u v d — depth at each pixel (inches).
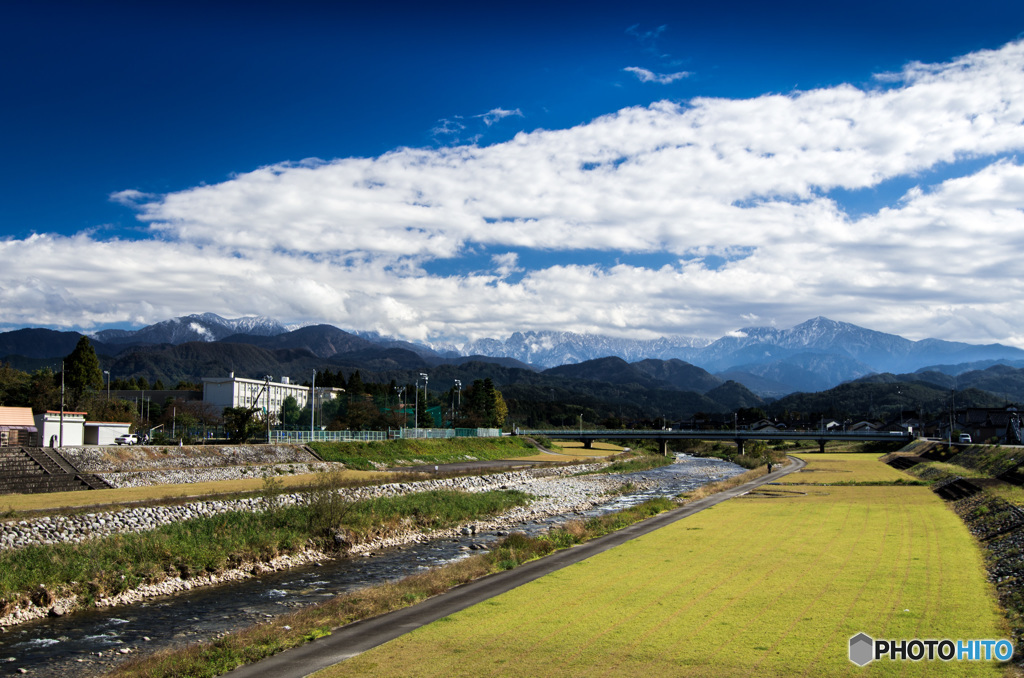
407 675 740.0
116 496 2025.1
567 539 1576.0
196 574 1327.5
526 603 1015.6
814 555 1331.2
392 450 4298.7
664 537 1604.3
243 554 1438.2
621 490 3238.2
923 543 1446.9
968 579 1106.7
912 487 2859.3
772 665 741.3
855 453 6432.1
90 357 4212.6
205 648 865.5
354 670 758.5
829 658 758.5
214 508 1804.9
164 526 1537.9
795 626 872.9
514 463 4712.1
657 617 926.4
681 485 3555.6
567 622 913.5
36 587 1133.1
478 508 2257.6
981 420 6245.1
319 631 894.4
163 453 2965.1
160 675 770.2
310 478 2864.2
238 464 3221.0
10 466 2331.4
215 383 6574.8
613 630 874.1
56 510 1592.0
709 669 734.5
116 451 2790.4
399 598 1046.4
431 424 6200.8
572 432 7194.9
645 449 7746.1
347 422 5059.1
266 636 885.8
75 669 874.1
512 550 1428.4
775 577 1144.2
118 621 1072.8
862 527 1697.8
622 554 1392.7
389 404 6063.0
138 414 4579.2
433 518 2011.6
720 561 1291.8
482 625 908.6
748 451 6707.7
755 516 1958.7
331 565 1502.2
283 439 3873.0
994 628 850.8
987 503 1860.2
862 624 874.8
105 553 1299.2
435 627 903.7
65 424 2979.8
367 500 2078.0
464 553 1641.2
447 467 4138.8
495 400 7337.6
